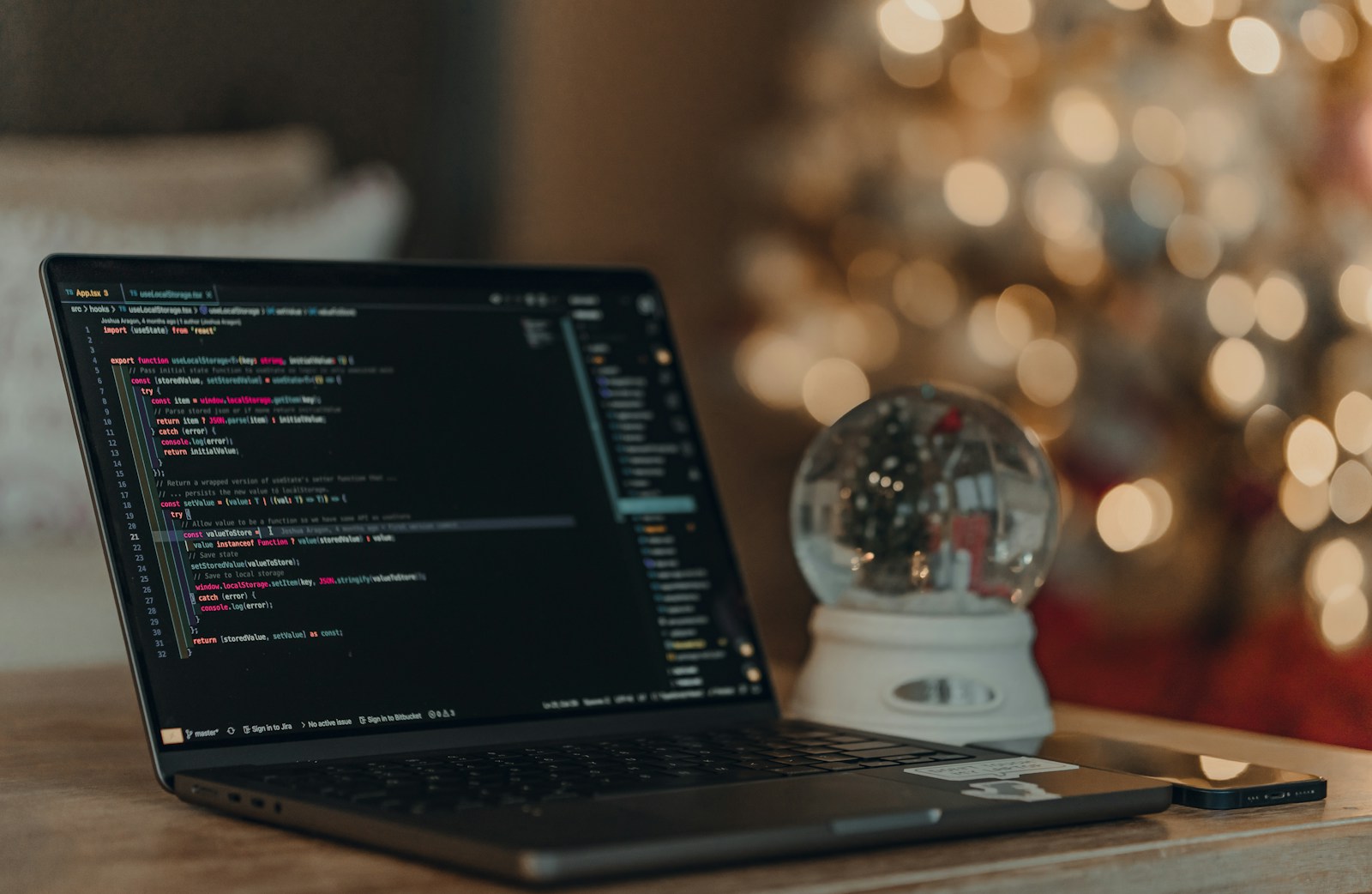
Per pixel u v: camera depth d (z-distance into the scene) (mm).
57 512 1586
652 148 2840
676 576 801
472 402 779
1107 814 575
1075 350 2184
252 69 2355
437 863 491
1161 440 2164
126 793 644
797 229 2803
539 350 815
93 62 2225
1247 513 2102
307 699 665
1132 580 2150
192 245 1776
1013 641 788
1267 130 2045
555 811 518
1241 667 1929
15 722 837
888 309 2514
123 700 929
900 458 808
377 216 1995
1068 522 2158
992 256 2316
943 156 2342
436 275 801
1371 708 1748
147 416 683
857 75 2529
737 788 564
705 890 464
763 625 2537
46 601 1336
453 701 700
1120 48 2107
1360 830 598
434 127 2537
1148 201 2072
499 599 740
